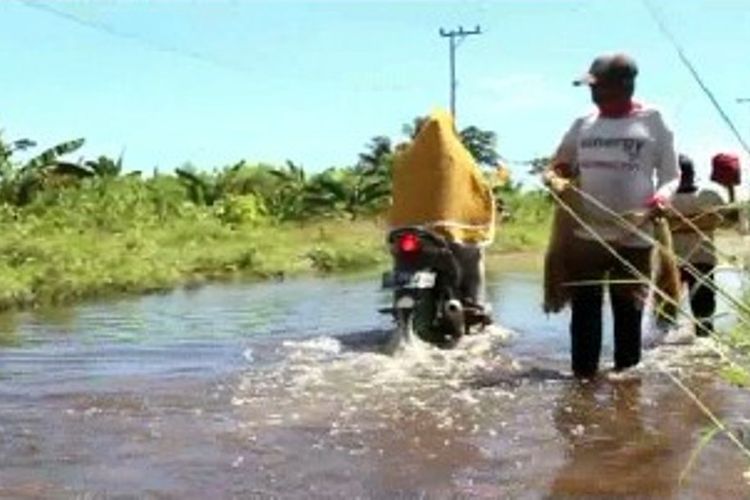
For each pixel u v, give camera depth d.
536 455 4.41
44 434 4.85
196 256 21.27
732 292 3.60
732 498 3.76
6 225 25.78
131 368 6.88
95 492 3.92
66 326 9.87
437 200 7.85
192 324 9.96
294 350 7.73
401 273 7.66
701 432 4.80
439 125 7.97
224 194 40.16
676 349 7.64
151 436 4.79
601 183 6.46
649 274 6.44
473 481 4.02
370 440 4.69
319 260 22.39
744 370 3.62
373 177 43.59
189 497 3.84
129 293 14.84
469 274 8.07
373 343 8.13
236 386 6.07
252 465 4.27
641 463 4.26
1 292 12.49
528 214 37.22
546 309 6.57
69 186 32.31
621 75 6.47
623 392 5.87
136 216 30.56
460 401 5.60
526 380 6.32
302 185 41.19
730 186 7.64
